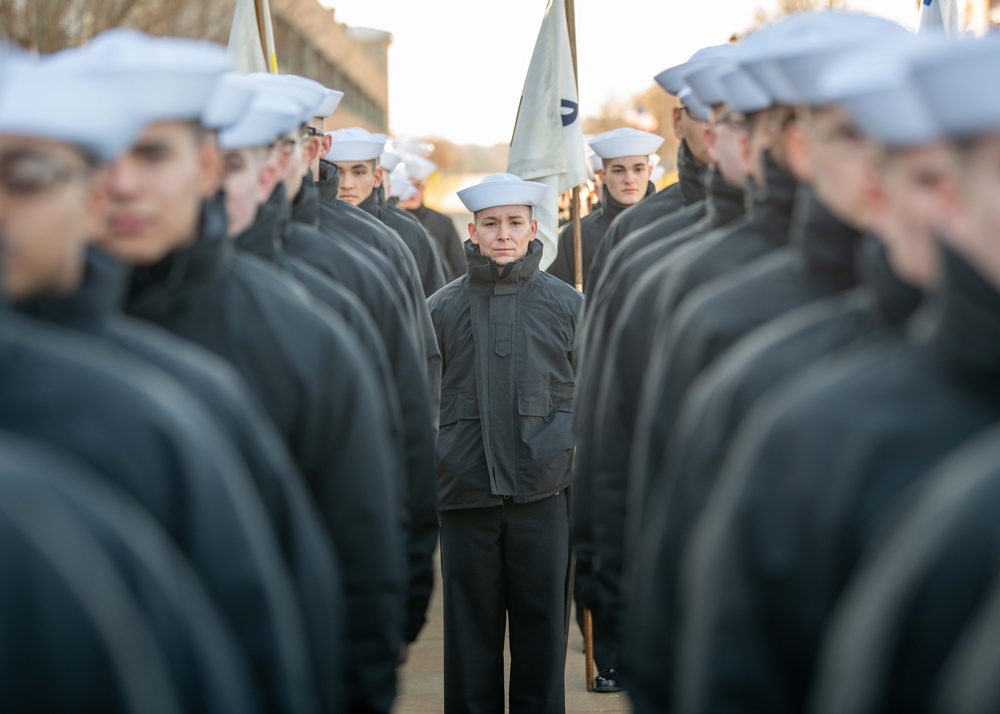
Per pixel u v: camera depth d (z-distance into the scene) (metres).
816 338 2.42
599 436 3.63
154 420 1.99
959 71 1.73
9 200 2.02
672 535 2.46
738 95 3.18
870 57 2.08
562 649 5.55
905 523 1.81
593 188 10.62
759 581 1.97
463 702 5.52
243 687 1.97
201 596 1.92
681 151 4.88
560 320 5.63
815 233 2.76
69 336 2.21
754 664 1.97
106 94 2.08
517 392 5.51
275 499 2.48
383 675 3.04
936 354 1.93
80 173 2.06
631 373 3.57
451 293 5.74
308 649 2.53
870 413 1.94
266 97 3.61
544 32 7.22
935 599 1.65
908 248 1.99
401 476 3.66
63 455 1.91
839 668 1.74
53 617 1.53
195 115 2.75
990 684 1.41
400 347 4.11
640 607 2.72
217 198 3.10
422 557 3.91
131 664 1.59
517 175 7.24
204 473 2.04
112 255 2.56
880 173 2.05
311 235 4.18
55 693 1.52
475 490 5.43
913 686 1.66
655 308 3.53
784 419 2.02
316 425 3.02
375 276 4.14
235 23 6.83
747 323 2.81
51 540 1.55
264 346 2.97
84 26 19.55
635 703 2.58
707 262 3.27
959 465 1.80
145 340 2.37
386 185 9.14
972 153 1.77
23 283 2.09
